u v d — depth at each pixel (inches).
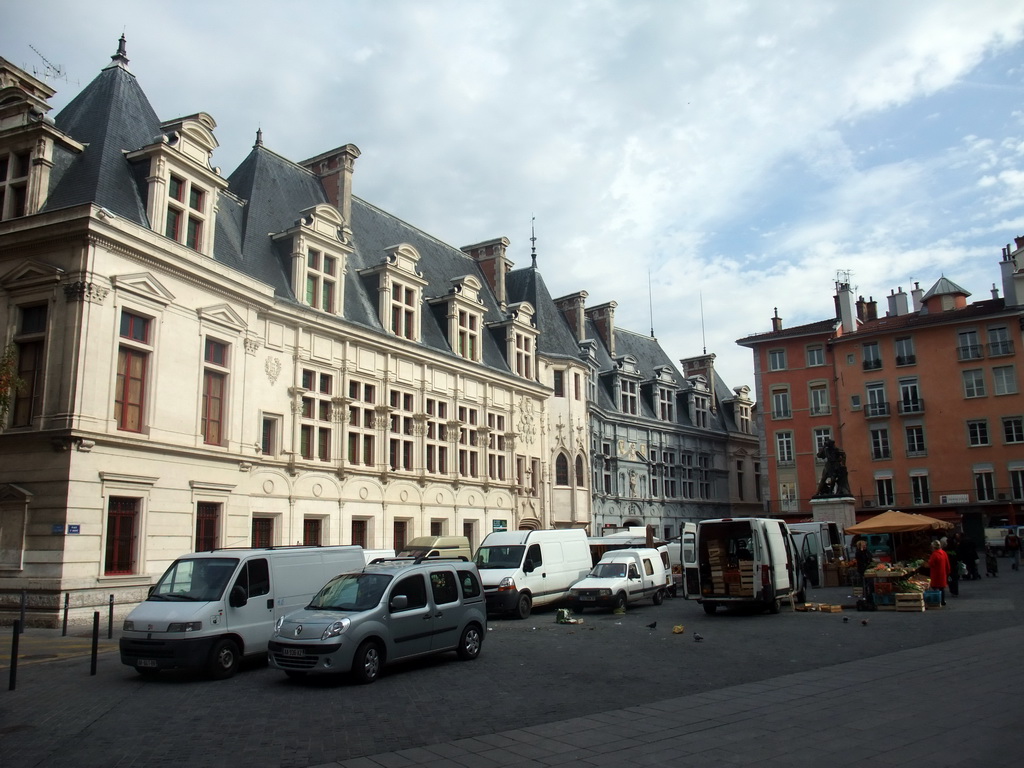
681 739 339.6
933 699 402.9
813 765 295.4
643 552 1110.4
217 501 971.3
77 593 786.2
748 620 839.7
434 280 1616.6
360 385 1242.0
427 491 1359.5
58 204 887.7
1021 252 2010.3
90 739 369.4
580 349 2054.6
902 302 2412.6
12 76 1012.5
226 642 546.6
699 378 2544.3
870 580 906.1
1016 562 1503.4
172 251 920.9
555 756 319.0
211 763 326.3
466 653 597.3
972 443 1990.7
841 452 1473.9
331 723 393.7
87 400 811.4
